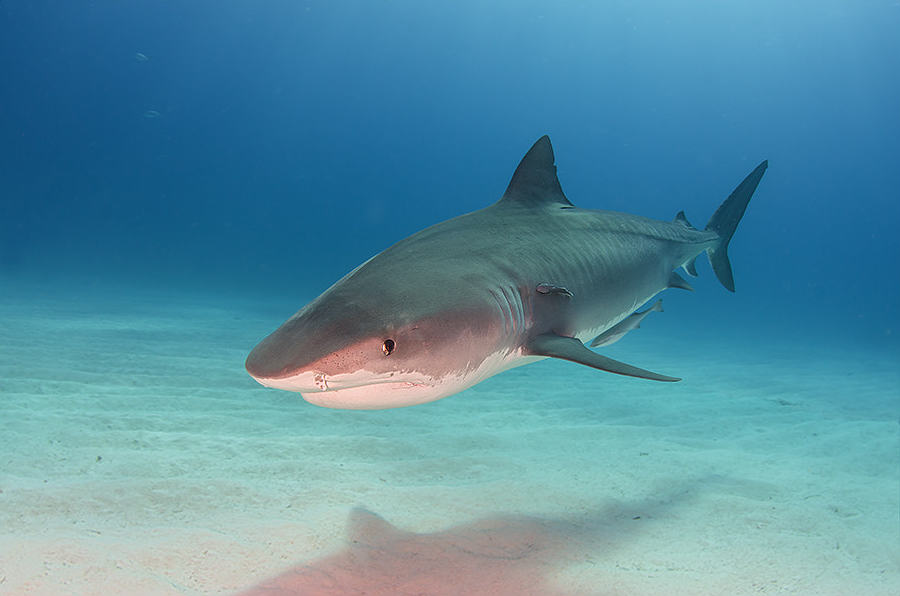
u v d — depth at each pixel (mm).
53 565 2418
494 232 3008
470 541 3002
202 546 2709
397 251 2549
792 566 3002
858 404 8117
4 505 2965
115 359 7230
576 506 3641
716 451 5203
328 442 4523
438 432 5152
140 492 3281
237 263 55719
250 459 4012
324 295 2203
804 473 4680
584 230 3518
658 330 19703
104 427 4465
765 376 10500
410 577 2600
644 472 4441
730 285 5566
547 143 3514
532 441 5102
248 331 11750
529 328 2760
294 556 2695
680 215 5074
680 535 3322
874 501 4066
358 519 3154
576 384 8297
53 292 16672
